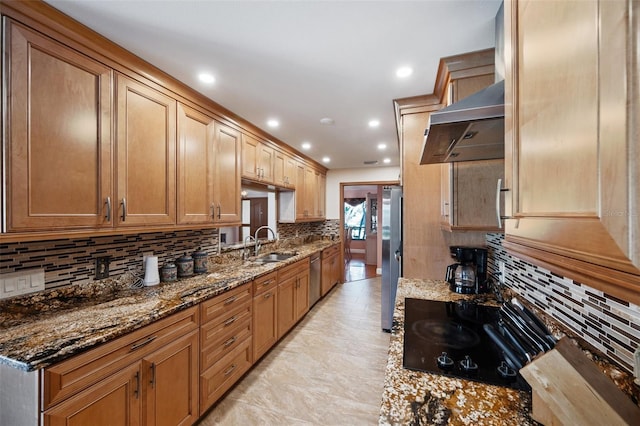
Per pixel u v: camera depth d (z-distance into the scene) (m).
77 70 1.28
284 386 2.06
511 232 0.68
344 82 1.82
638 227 0.30
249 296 2.16
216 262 2.64
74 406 1.01
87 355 1.05
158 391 1.36
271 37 1.36
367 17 1.22
